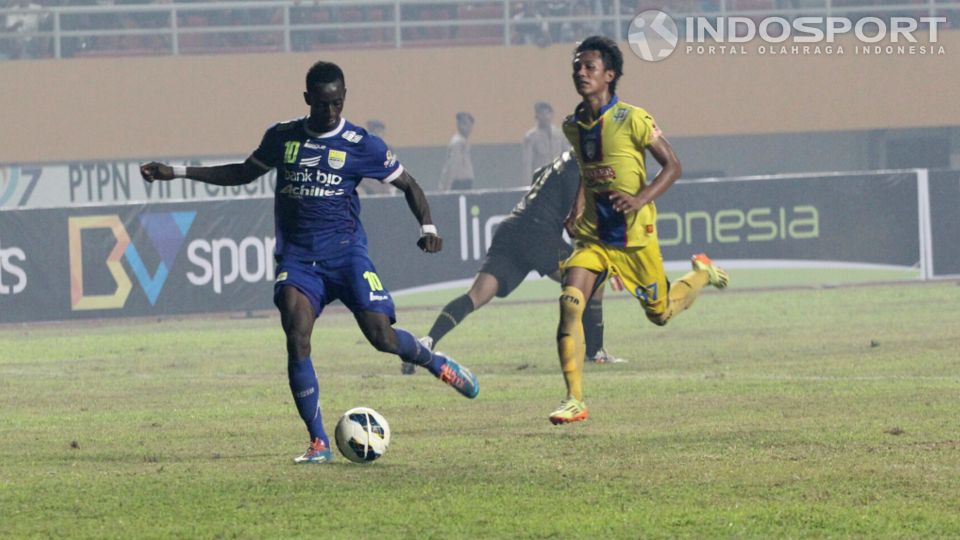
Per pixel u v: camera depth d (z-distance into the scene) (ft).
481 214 157.99
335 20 232.12
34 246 150.51
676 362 95.55
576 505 43.11
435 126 228.43
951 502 42.37
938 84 229.86
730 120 229.66
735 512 41.47
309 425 53.57
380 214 156.76
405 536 39.24
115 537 39.88
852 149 240.12
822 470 48.24
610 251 59.36
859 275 164.14
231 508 43.65
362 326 54.39
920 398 69.92
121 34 221.66
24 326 154.71
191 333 137.49
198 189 226.79
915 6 226.38
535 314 146.92
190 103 224.94
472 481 47.75
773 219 162.30
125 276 152.35
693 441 56.39
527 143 198.59
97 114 223.30
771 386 77.82
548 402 74.23
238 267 155.02
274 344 122.72
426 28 233.14
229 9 230.48
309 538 39.22
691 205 160.66
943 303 139.13
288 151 53.26
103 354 117.60
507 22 227.40
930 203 165.17
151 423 70.03
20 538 39.93
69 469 53.36
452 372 57.06
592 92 57.57
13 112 221.46
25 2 227.40
